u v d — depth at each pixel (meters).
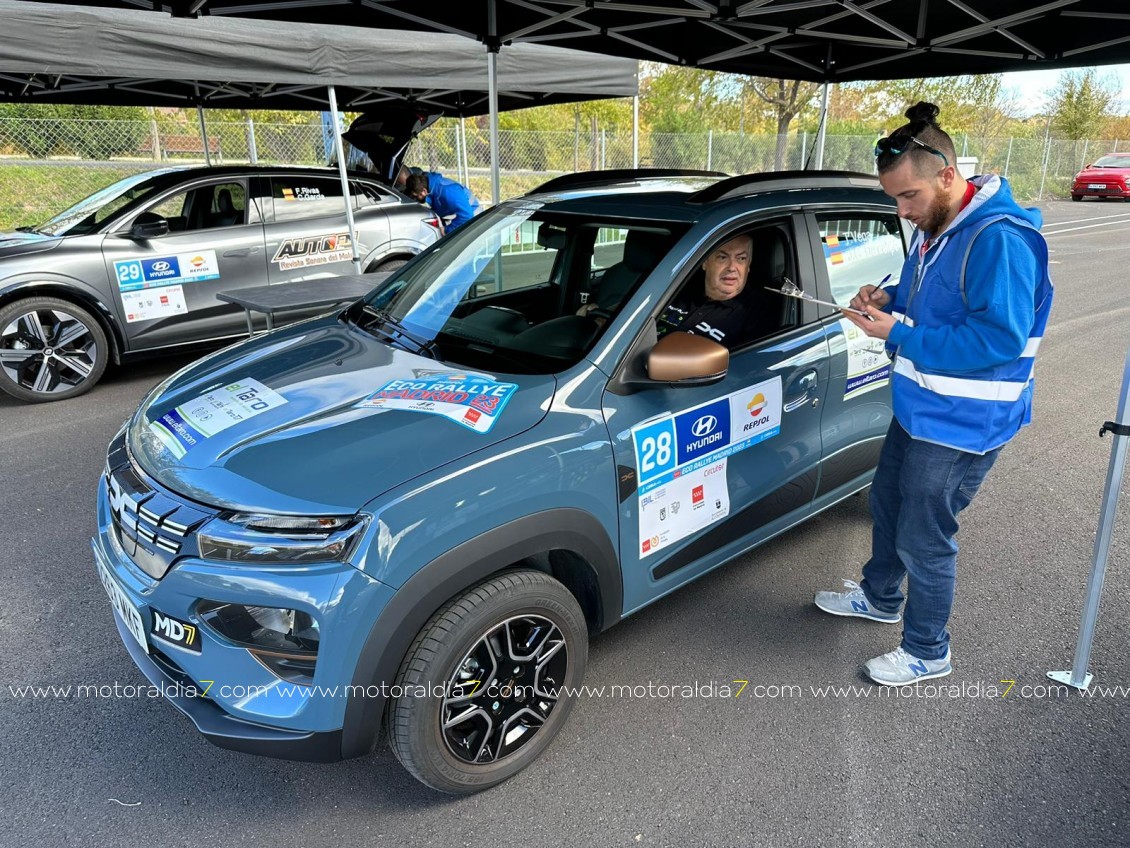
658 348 2.24
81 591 3.17
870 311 2.28
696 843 2.03
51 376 5.50
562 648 2.24
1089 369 6.40
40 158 11.05
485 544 1.96
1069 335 7.52
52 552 3.46
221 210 6.33
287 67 6.07
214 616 1.88
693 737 2.41
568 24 5.39
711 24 5.07
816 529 3.76
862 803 2.16
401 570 1.83
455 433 2.04
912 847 2.01
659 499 2.43
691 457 2.50
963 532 3.73
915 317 2.26
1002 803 2.16
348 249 6.89
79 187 11.27
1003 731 2.44
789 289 2.52
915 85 26.84
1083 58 4.80
